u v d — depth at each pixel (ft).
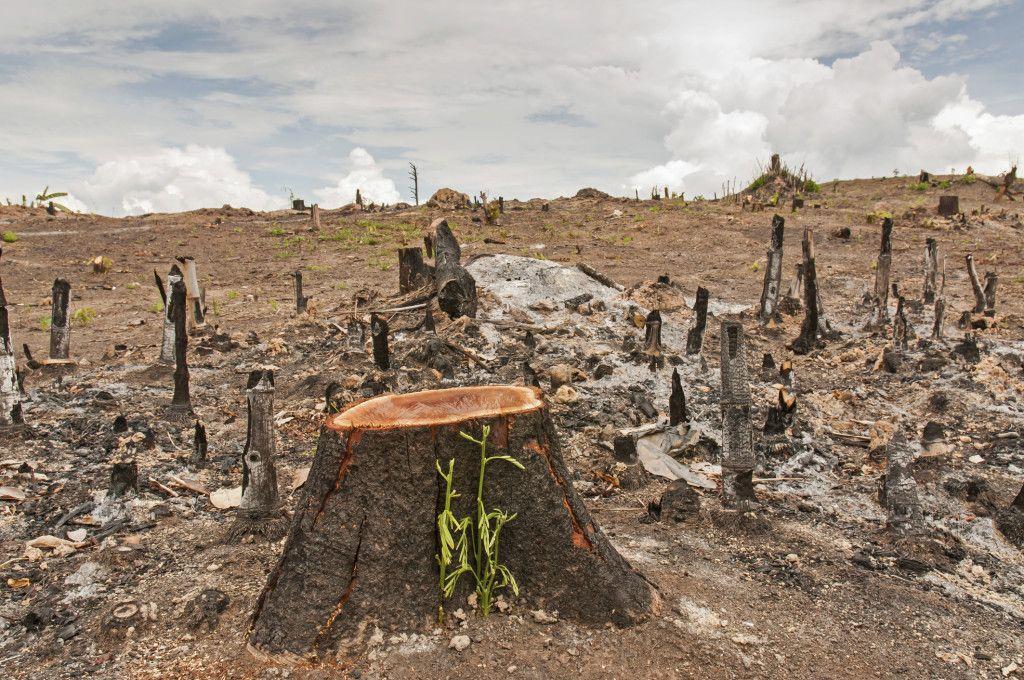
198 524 15.17
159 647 10.50
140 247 81.20
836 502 16.88
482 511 10.61
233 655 10.22
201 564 13.08
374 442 10.37
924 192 115.85
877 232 76.07
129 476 16.26
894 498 15.14
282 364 29.35
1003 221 81.20
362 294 41.55
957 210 85.97
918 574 13.42
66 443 20.02
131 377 27.55
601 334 31.89
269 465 14.46
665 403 23.79
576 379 25.36
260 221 106.73
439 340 28.04
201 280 61.93
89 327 41.98
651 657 10.09
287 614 10.13
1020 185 114.01
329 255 75.36
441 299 32.35
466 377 25.67
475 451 10.72
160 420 22.52
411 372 25.09
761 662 10.16
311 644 9.96
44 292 57.57
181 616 11.14
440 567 10.59
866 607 11.92
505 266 41.01
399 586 10.36
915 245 68.49
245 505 14.39
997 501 16.35
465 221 94.84
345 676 9.62
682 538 14.60
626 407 22.53
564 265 42.52
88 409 23.47
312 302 41.22
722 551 14.03
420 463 10.48
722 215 92.94
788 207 99.81
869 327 34.55
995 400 23.21
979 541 14.97
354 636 10.11
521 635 10.41
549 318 35.06
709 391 25.25
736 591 12.23
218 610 11.22
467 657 9.93
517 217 98.22
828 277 53.01
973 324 33.68
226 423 22.54
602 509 16.14
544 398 11.57
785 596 12.17
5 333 20.12
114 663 10.13
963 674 10.22
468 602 10.75
